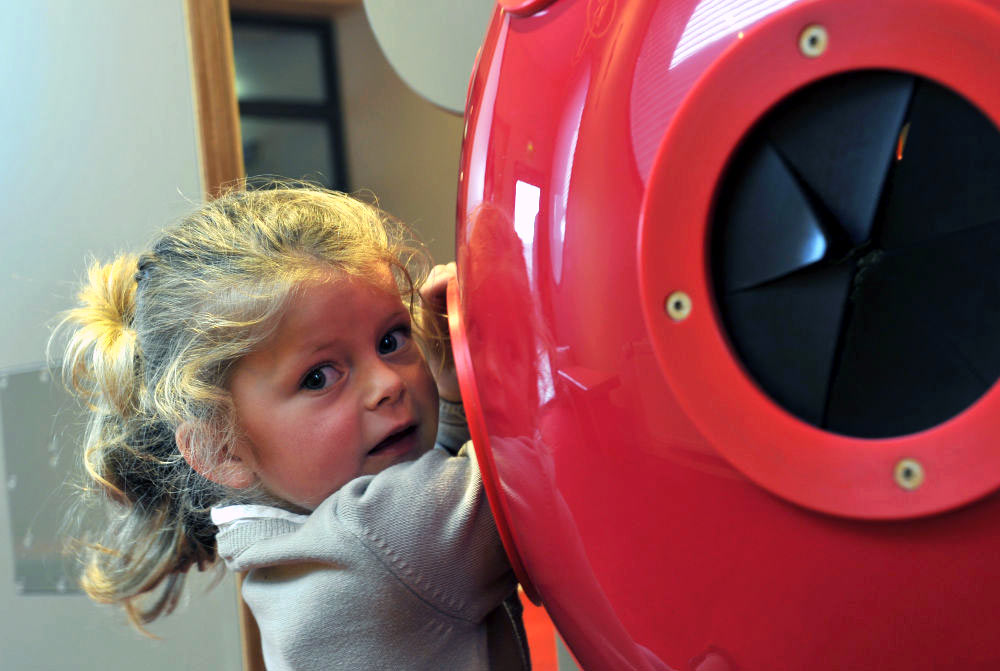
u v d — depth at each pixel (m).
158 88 1.08
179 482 0.63
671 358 0.31
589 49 0.34
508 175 0.36
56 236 1.16
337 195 0.63
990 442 0.27
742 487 0.31
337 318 0.52
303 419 0.52
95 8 1.11
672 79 0.31
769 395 0.31
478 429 0.41
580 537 0.36
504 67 0.38
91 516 1.08
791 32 0.29
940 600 0.29
